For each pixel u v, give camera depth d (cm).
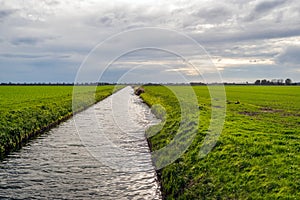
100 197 1639
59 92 9306
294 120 3281
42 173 2031
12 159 2375
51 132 3519
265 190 1235
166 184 1712
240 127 2520
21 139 2928
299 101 6231
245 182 1342
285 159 1505
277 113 4050
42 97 6862
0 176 1972
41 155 2489
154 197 1639
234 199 1263
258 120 3175
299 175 1298
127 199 1614
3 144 2547
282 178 1290
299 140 1986
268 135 2145
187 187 1526
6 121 2967
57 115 4453
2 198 1627
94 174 2008
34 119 3584
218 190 1366
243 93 9250
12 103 4978
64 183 1847
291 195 1148
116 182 1861
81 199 1614
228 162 1586
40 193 1695
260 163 1485
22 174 2011
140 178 1925
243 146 1786
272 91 10688
